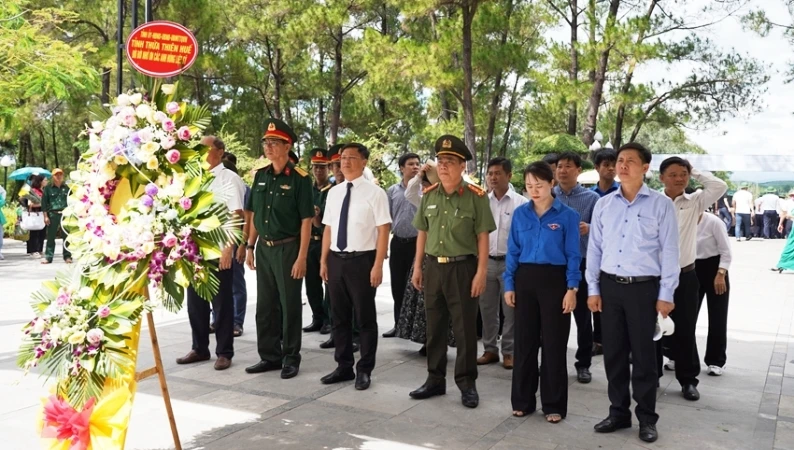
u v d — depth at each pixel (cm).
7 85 1105
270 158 571
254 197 582
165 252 331
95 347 326
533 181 470
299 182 571
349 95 3127
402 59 2069
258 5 2505
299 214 572
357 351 673
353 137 2825
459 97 2047
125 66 1892
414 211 698
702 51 2558
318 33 2402
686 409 497
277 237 571
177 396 512
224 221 346
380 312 896
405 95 2689
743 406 505
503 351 616
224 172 618
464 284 499
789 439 437
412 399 515
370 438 430
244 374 580
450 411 487
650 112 2830
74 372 327
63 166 3947
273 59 2838
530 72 2467
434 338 518
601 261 457
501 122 3469
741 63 2562
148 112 340
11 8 1108
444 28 2097
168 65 667
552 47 2503
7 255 1580
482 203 496
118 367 327
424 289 521
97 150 341
